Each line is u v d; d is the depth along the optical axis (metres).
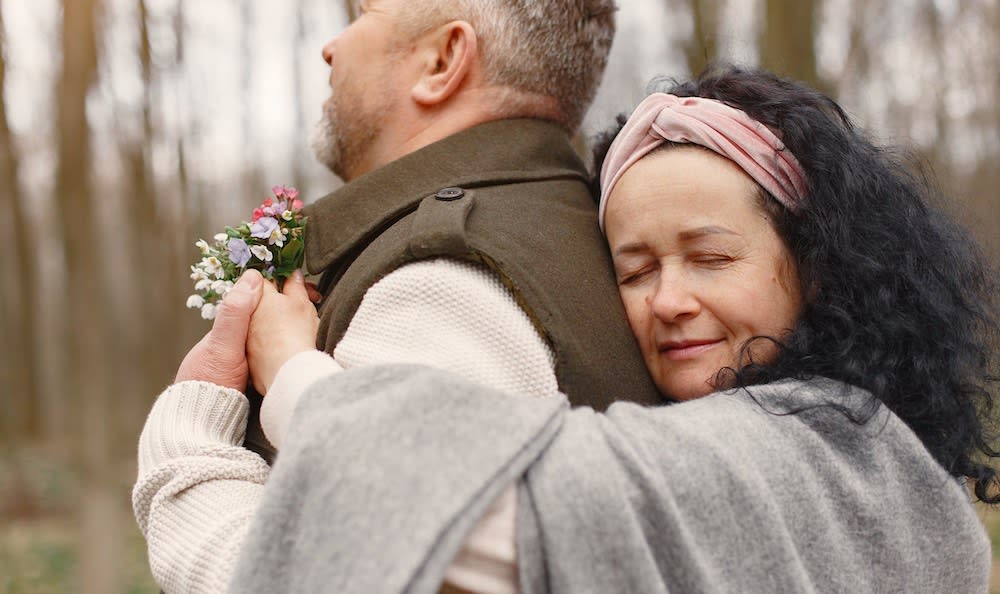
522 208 1.03
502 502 0.71
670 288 0.93
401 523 0.66
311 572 0.67
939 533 0.86
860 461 0.84
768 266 0.92
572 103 1.27
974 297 1.02
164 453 0.94
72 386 4.11
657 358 0.97
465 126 1.20
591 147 1.23
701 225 0.92
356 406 0.74
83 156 3.71
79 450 4.13
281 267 1.08
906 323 0.90
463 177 1.10
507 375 0.85
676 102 0.96
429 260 0.91
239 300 1.01
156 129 3.71
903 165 1.04
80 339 4.07
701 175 0.92
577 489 0.70
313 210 1.13
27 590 6.18
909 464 0.86
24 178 4.09
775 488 0.78
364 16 1.29
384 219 1.06
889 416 0.87
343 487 0.69
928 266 0.96
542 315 0.89
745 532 0.75
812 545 0.79
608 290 0.99
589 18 1.24
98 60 3.56
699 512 0.74
